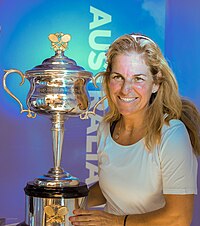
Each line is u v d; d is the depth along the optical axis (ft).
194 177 4.61
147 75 4.59
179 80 7.16
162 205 4.82
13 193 7.19
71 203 4.64
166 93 4.73
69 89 4.78
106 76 4.98
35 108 4.83
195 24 7.14
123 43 4.63
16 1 7.02
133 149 4.79
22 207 7.22
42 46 7.09
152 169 4.64
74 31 7.09
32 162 7.20
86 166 7.20
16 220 6.05
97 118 7.11
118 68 4.58
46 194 4.58
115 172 4.85
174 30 7.14
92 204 5.51
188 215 4.53
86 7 7.08
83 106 4.88
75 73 4.69
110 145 4.99
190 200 4.53
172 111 4.73
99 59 7.14
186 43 7.15
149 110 4.75
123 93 4.57
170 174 4.52
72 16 7.08
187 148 4.54
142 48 4.58
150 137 4.61
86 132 7.16
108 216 4.60
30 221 4.70
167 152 4.53
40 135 7.19
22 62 7.07
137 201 4.78
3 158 7.15
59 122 4.89
